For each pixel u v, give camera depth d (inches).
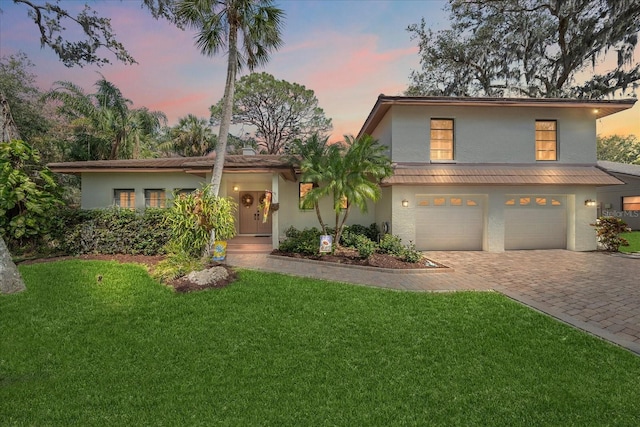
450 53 890.7
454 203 506.6
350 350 168.6
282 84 1302.9
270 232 587.8
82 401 127.0
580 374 144.5
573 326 197.9
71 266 313.3
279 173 478.3
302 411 120.4
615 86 711.7
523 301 244.7
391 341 178.7
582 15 725.3
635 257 438.6
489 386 135.9
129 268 314.8
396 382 139.3
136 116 881.5
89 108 799.7
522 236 511.5
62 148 812.0
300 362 156.7
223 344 175.8
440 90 959.6
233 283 285.3
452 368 150.3
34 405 124.9
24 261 344.8
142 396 130.4
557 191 502.0
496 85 868.6
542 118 506.9
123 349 170.2
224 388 135.4
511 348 169.5
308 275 320.8
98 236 380.8
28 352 166.9
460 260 422.0
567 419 115.8
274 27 406.0
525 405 123.3
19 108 743.1
